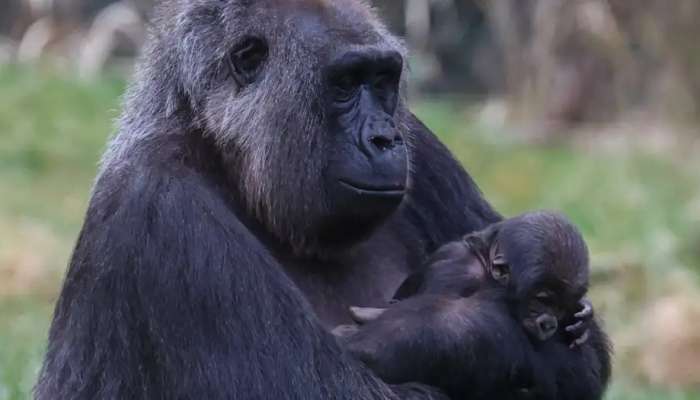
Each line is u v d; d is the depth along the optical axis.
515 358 9.93
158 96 10.49
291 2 10.31
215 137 10.27
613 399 17.16
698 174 30.98
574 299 10.09
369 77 10.12
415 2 44.62
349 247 10.40
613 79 38.06
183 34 10.39
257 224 10.38
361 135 9.95
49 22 47.12
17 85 38.75
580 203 29.77
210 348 9.28
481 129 36.81
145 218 9.48
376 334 9.91
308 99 10.06
